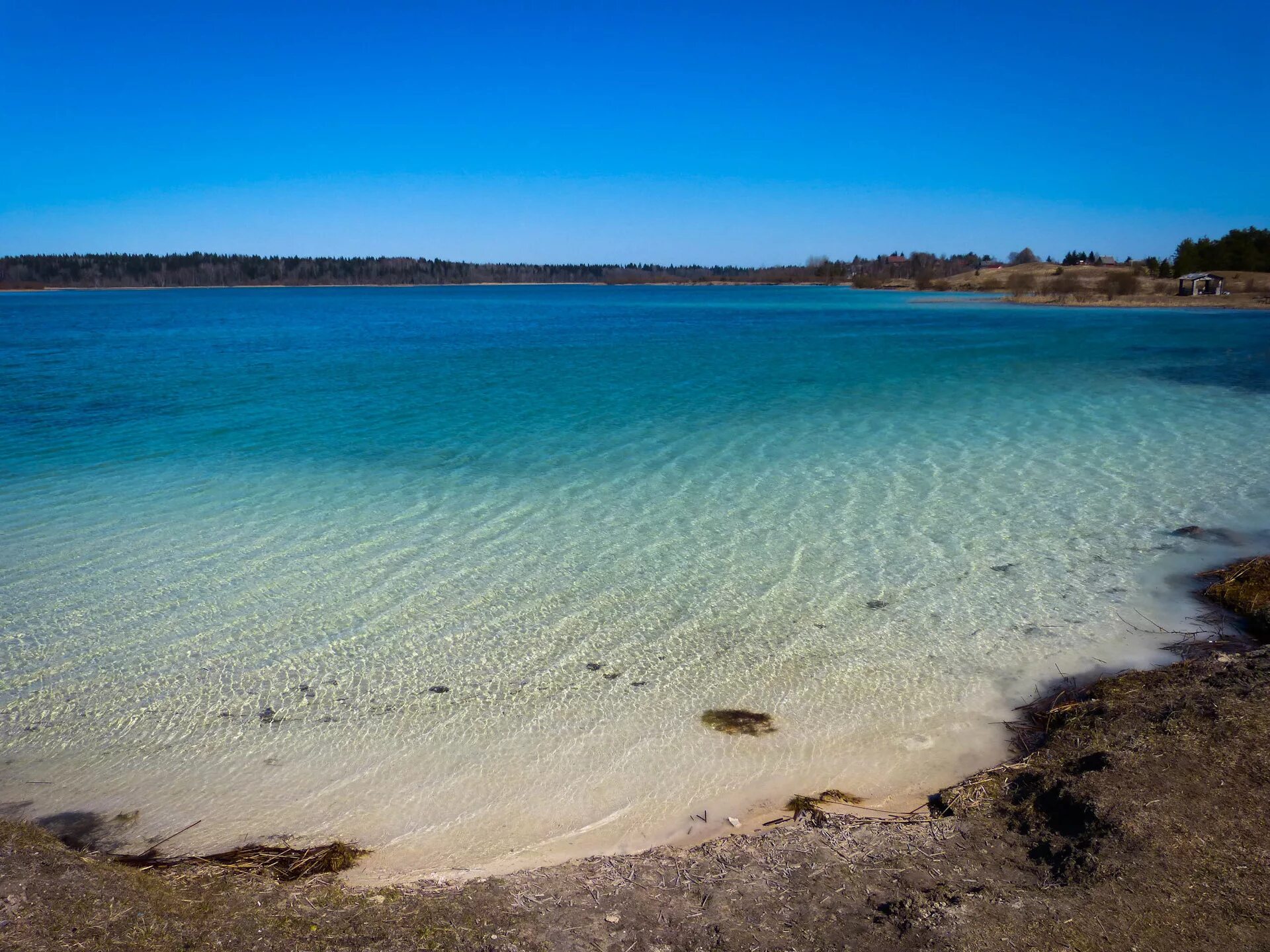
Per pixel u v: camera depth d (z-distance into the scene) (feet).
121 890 12.41
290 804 16.01
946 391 68.03
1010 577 26.99
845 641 22.74
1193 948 10.40
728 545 30.45
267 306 315.17
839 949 10.88
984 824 14.03
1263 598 23.90
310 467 42.68
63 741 18.40
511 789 16.39
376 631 23.77
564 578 27.48
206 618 24.63
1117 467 40.86
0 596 26.27
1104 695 18.34
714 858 13.43
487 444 48.39
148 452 46.50
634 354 106.11
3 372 86.33
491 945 11.10
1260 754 14.38
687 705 19.54
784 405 61.93
